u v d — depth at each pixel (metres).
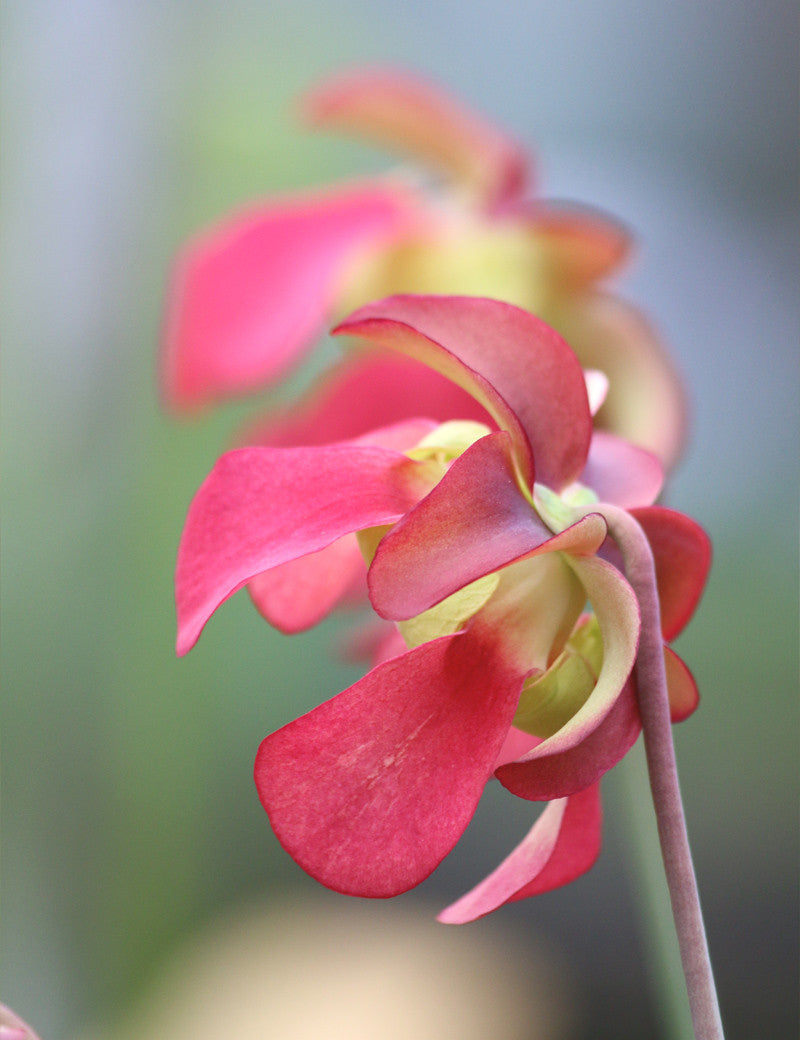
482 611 0.36
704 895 1.21
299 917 1.15
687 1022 0.40
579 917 1.23
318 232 0.66
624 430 0.58
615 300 0.61
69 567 1.03
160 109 1.11
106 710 1.02
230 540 0.35
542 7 1.80
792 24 1.83
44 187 1.07
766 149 1.79
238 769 1.18
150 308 1.08
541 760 0.34
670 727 0.35
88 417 1.06
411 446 0.38
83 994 0.98
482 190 0.70
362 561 0.38
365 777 0.34
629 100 1.82
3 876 0.99
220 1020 1.00
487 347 0.36
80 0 1.07
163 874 1.02
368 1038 1.03
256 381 0.65
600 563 0.35
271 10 1.26
